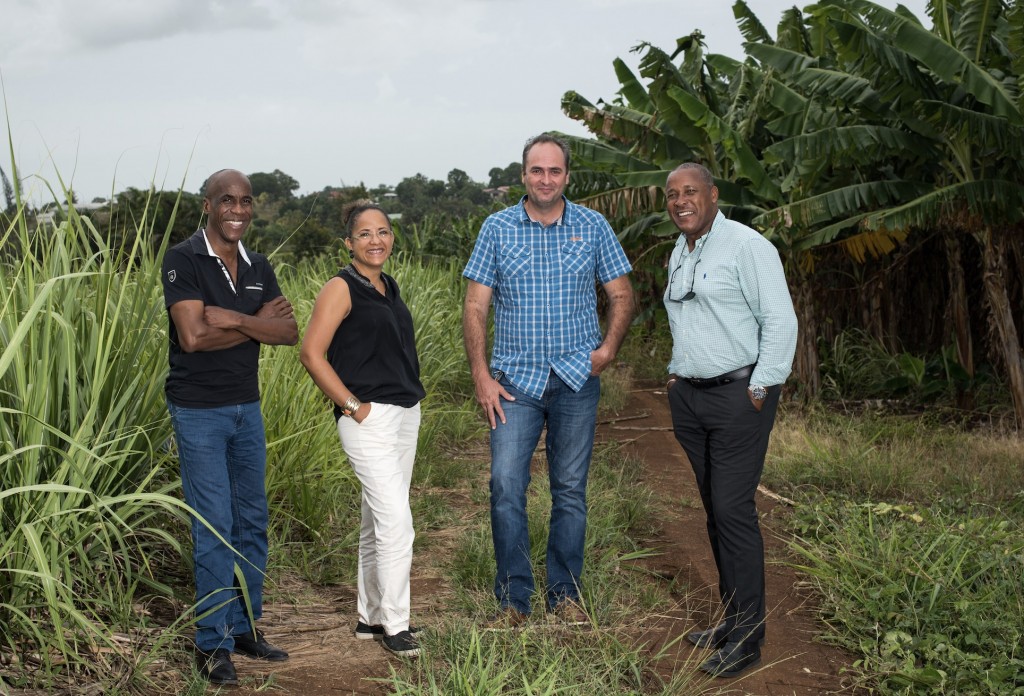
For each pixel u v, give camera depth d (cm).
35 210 373
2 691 281
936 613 394
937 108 801
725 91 1305
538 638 365
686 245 379
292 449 492
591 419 402
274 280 362
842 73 912
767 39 1281
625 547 508
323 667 346
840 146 854
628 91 1196
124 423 367
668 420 955
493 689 302
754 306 357
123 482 375
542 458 713
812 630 407
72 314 367
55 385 346
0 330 343
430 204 6153
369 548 372
